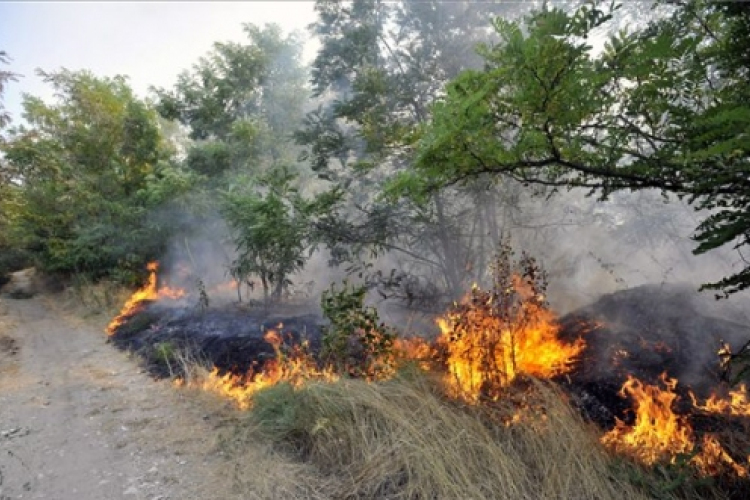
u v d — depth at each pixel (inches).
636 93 73.7
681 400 124.9
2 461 140.1
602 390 136.0
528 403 132.6
